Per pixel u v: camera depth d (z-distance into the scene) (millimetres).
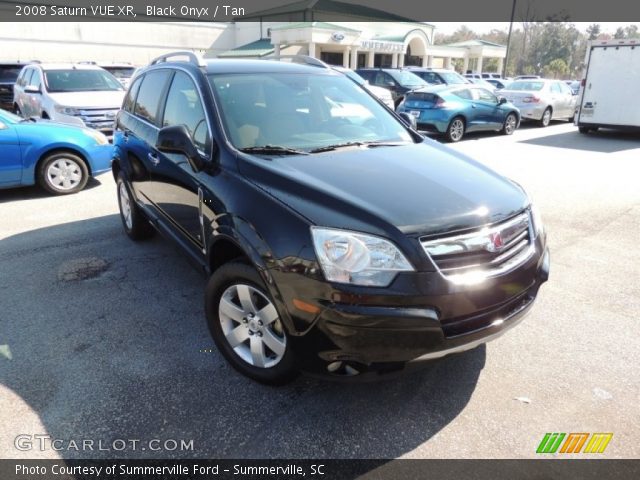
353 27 36031
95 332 3506
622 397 2887
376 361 2398
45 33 29328
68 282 4281
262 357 2861
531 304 2850
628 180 8195
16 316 3715
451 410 2775
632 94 13078
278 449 2498
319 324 2412
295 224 2518
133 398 2834
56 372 3055
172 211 3879
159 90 4379
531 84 17219
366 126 3885
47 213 6297
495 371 3119
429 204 2617
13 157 6715
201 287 4211
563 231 5699
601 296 4129
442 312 2402
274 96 3719
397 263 2371
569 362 3213
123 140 4965
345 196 2602
